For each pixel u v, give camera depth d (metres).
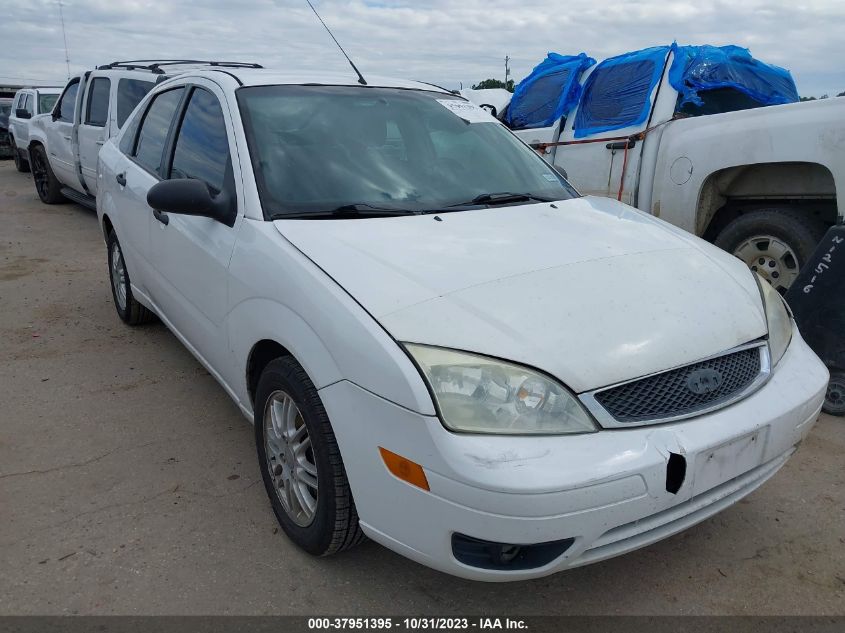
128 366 4.61
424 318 2.27
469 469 2.03
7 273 6.96
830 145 4.57
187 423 3.84
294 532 2.77
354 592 2.59
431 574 2.70
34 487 3.21
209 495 3.17
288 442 2.74
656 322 2.41
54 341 5.06
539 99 6.74
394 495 2.21
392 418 2.17
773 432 2.43
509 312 2.32
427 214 3.09
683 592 2.62
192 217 3.47
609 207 3.55
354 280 2.47
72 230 9.21
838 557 2.81
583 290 2.47
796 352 2.74
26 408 3.99
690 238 3.21
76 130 9.19
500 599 2.58
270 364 2.76
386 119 3.61
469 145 3.74
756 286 2.89
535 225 3.05
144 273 4.37
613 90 6.01
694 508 2.29
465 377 2.14
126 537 2.86
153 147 4.33
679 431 2.21
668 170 5.45
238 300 2.96
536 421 2.12
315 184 3.13
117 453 3.52
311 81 3.72
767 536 2.94
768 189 5.19
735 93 6.05
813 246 4.72
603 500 2.07
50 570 2.66
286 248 2.74
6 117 19.69
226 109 3.44
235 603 2.52
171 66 8.33
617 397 2.21
